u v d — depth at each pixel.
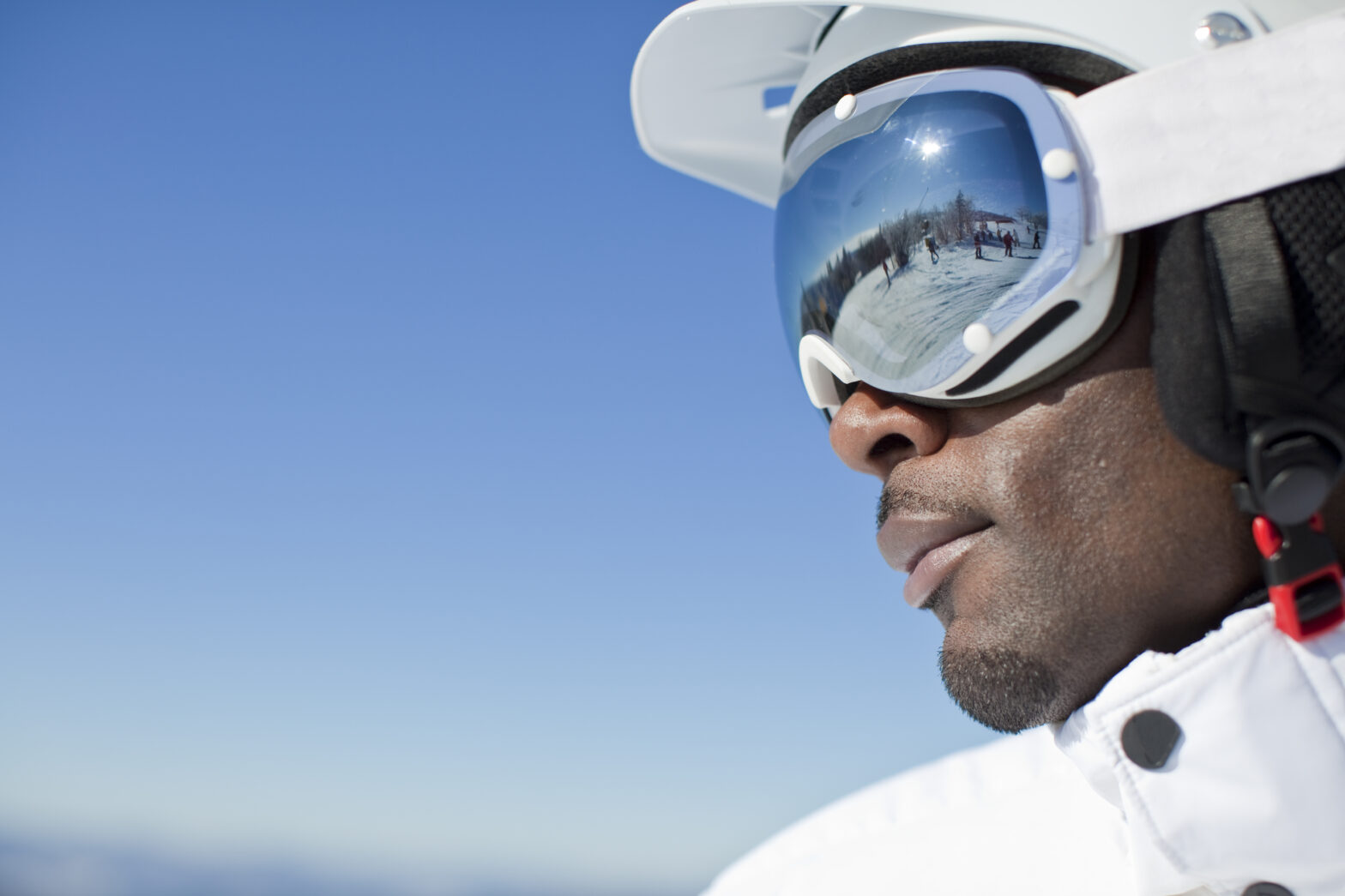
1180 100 0.65
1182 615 0.69
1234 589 0.68
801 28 1.02
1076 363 0.69
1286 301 0.60
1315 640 0.64
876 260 0.77
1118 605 0.69
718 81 1.12
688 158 1.17
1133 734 0.67
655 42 1.05
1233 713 0.65
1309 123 0.62
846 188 0.79
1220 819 0.65
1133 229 0.66
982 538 0.73
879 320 0.76
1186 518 0.67
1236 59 0.64
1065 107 0.69
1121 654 0.70
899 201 0.75
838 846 1.20
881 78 0.79
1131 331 0.68
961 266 0.72
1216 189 0.63
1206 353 0.62
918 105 0.75
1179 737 0.66
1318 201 0.62
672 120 1.14
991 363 0.71
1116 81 0.68
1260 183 0.62
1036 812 1.08
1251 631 0.65
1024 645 0.71
